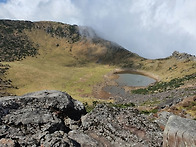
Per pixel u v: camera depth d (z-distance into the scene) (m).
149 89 162.25
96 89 174.88
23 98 26.20
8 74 184.62
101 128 25.02
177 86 128.38
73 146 19.84
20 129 21.31
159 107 58.62
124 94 161.88
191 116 38.69
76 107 29.03
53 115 24.62
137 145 22.14
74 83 189.12
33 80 184.12
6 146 18.66
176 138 19.84
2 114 22.72
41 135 20.39
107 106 28.78
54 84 181.25
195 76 150.75
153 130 24.53
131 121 25.66
